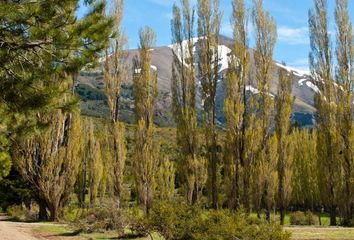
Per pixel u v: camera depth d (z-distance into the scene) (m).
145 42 31.89
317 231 23.52
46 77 8.64
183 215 15.32
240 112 32.72
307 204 50.72
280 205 33.97
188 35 35.62
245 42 34.34
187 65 34.72
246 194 32.06
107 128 31.45
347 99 34.94
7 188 34.31
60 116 29.39
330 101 35.56
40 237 19.39
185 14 35.81
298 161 49.81
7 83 8.36
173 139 81.81
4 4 7.45
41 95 8.46
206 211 16.23
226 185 32.47
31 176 29.23
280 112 35.38
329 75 35.91
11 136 10.06
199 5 35.72
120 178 30.42
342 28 35.62
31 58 8.75
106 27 8.70
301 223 35.06
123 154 30.66
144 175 30.06
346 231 23.45
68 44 8.30
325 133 35.47
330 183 34.53
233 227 13.73
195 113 33.47
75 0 8.21
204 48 35.22
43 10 7.92
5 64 8.42
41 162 29.31
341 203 34.03
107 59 31.25
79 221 21.14
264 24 34.78
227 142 32.75
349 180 33.69
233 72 33.34
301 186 49.25
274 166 32.44
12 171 33.03
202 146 33.81
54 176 29.55
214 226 14.10
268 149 32.56
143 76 31.34
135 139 30.75
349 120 34.66
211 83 34.81
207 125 34.16
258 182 31.97
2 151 15.45
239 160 32.56
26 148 28.78
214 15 35.59
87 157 39.50
